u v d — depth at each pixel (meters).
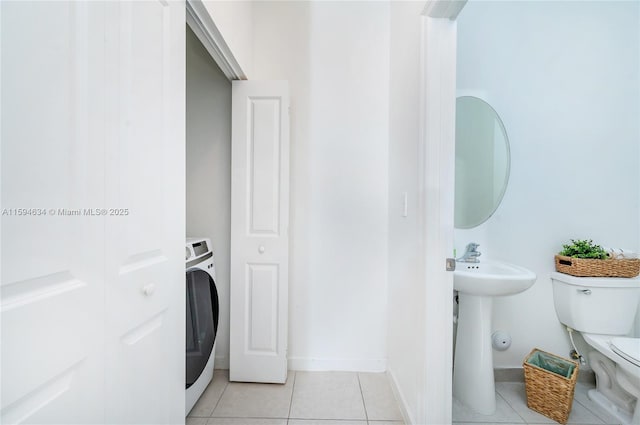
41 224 0.50
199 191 1.91
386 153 1.92
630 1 1.80
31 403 0.49
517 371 1.81
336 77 1.92
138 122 0.75
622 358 1.37
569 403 1.42
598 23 1.81
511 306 1.84
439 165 1.22
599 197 1.83
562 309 1.75
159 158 0.84
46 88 0.51
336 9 1.90
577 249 1.73
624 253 1.72
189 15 1.18
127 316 0.71
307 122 1.92
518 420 1.48
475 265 1.77
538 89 1.84
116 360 0.68
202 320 1.63
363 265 1.93
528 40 1.83
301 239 1.93
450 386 1.20
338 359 1.92
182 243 0.98
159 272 0.85
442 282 1.21
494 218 1.86
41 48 0.50
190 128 1.91
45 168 0.51
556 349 1.83
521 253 1.85
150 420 0.81
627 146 1.82
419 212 1.27
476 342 1.58
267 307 1.78
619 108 1.82
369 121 1.92
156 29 0.83
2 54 0.44
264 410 1.53
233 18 1.50
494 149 1.85
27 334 0.48
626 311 1.62
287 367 1.92
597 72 1.82
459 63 1.84
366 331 1.93
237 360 1.78
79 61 0.57
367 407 1.56
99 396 0.63
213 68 1.89
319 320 1.93
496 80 1.84
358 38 1.91
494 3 1.82
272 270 1.79
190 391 1.51
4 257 0.45
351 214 1.93
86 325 0.59
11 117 0.45
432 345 1.21
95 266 0.62
